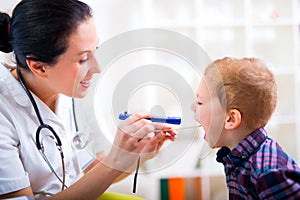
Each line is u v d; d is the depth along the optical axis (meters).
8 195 0.89
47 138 1.03
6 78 1.00
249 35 2.43
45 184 1.05
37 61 0.91
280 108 2.53
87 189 0.87
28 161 0.99
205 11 2.53
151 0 2.44
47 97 1.08
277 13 2.57
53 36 0.86
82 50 0.88
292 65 2.55
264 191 0.85
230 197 1.01
